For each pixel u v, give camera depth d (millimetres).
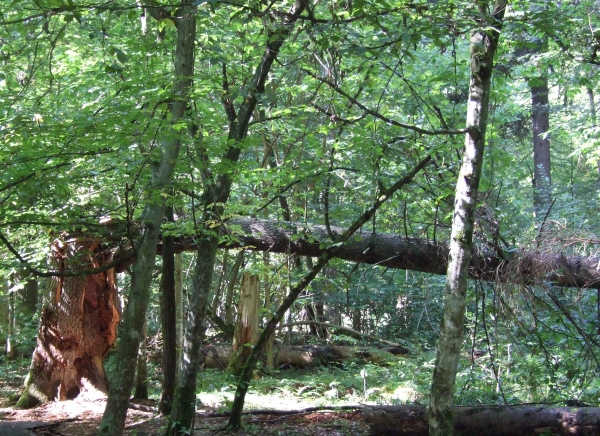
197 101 7039
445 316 5395
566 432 7168
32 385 10367
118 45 7848
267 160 11352
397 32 5430
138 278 6043
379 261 8609
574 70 9234
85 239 8242
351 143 7738
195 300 7125
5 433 7855
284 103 11016
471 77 5598
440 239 8953
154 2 5367
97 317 10672
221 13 8203
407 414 7738
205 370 13836
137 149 6609
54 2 4863
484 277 8070
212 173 7152
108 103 6250
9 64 7160
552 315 8148
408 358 13688
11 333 15344
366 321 19078
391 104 9180
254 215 8422
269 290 13422
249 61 8414
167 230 8008
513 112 10844
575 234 7965
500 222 8547
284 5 7836
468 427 7438
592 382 8859
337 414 8180
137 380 10258
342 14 6984
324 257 7805
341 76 7688
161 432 7840
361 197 8641
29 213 6621
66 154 6000
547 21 5664
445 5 5668
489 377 9500
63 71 8617
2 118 6234
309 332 18297
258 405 9914
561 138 20609
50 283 10516
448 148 7574
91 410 9617
